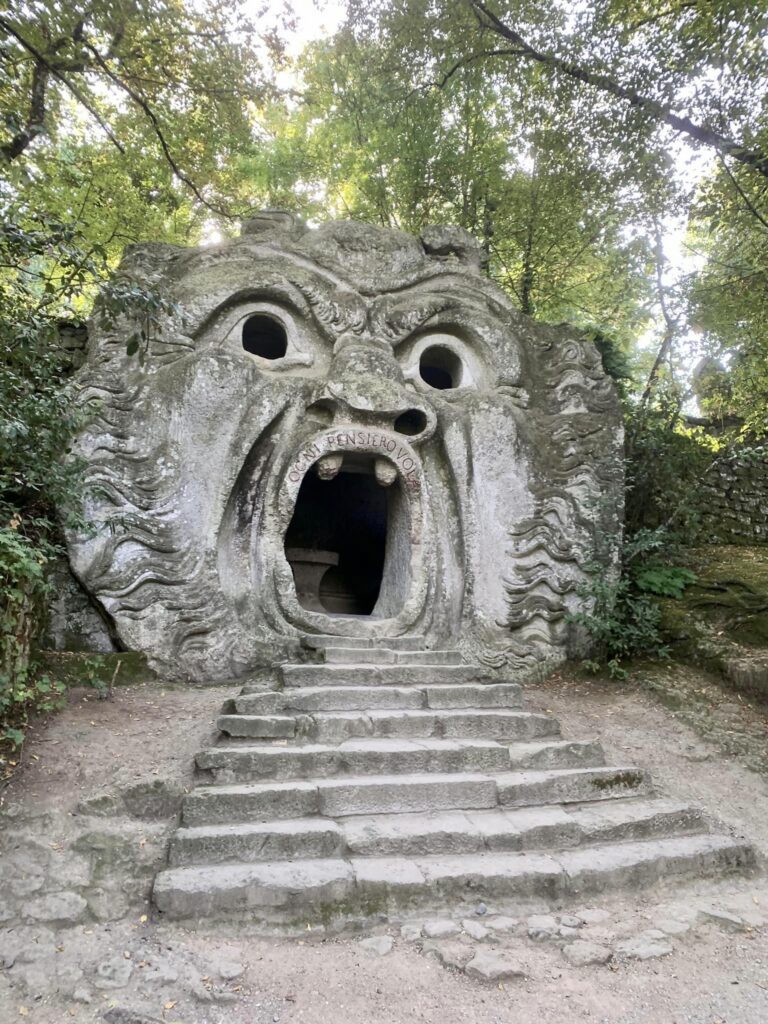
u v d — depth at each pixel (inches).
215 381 246.1
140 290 177.3
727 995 111.3
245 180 523.5
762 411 406.9
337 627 243.6
